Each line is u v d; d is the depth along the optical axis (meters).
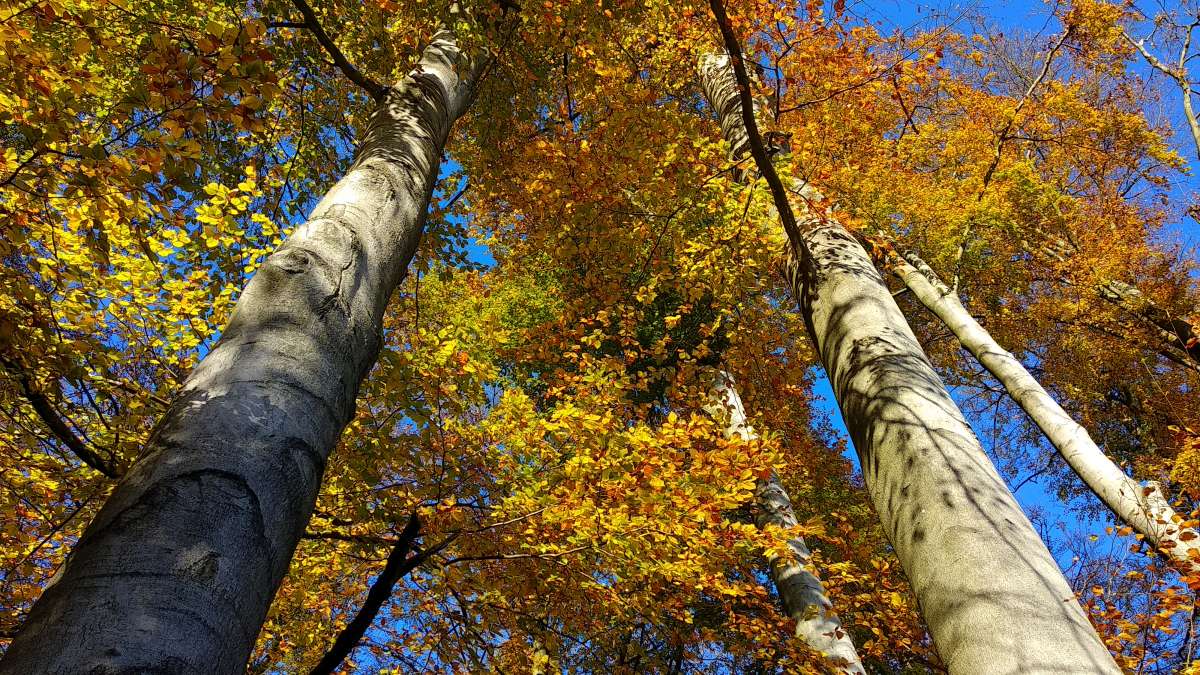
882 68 5.29
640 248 5.96
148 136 2.49
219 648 1.29
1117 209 10.74
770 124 5.33
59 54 2.48
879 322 3.44
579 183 5.55
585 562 4.41
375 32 5.52
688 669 8.07
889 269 8.64
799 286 4.22
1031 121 10.48
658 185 5.27
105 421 3.40
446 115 4.45
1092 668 1.98
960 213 8.55
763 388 7.10
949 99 11.19
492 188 6.52
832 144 8.52
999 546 2.34
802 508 9.98
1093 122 10.54
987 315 10.57
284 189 5.80
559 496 4.01
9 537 3.39
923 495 2.61
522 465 4.43
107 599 1.22
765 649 5.09
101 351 3.16
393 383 3.68
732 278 5.51
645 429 3.97
